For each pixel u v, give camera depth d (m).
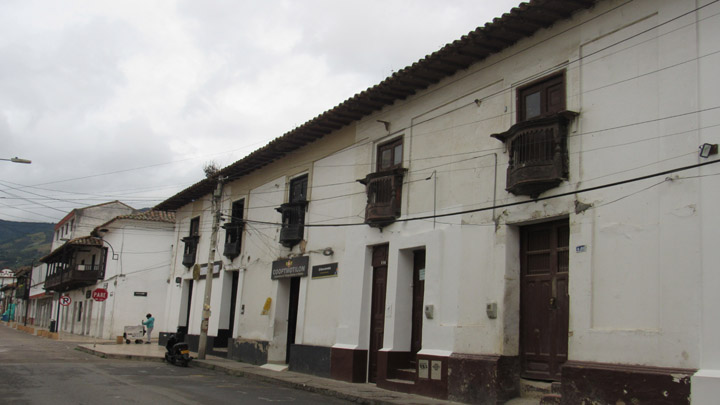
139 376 14.85
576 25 10.26
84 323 39.66
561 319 10.13
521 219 10.70
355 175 15.70
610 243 9.17
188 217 27.19
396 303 13.45
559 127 10.05
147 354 21.70
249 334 19.75
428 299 12.52
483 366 10.70
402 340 13.37
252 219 21.03
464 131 12.36
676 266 8.22
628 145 9.16
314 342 16.19
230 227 21.86
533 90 11.00
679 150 8.44
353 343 14.55
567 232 10.27
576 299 9.49
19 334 40.25
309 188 17.67
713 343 7.64
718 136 8.01
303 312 16.88
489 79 11.91
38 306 59.59
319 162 17.44
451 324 11.85
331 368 15.00
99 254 38.38
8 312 75.44
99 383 12.98
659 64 8.89
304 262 17.22
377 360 13.69
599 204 9.42
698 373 7.68
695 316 7.90
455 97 12.72
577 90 10.06
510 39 11.27
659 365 8.20
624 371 8.48
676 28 8.73
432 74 12.89
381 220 14.05
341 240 15.88
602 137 9.55
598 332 9.06
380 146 15.09
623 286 8.90
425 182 13.23
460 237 12.02
